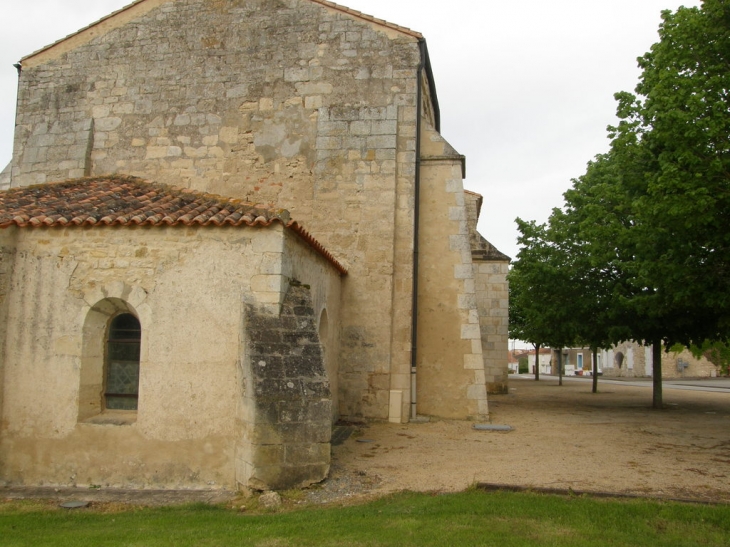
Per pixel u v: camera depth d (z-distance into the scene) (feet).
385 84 43.88
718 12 29.66
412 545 16.99
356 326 41.52
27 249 26.58
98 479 25.07
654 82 33.30
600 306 53.83
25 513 21.35
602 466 27.53
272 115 44.55
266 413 23.27
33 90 47.14
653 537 17.83
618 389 86.33
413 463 28.19
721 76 29.68
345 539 17.48
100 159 45.50
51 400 25.70
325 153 43.45
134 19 46.93
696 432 38.32
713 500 21.66
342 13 44.98
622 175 40.65
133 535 18.21
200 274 25.94
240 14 45.96
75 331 25.95
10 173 47.21
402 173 43.21
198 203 30.07
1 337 25.98
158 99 45.73
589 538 17.63
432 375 42.88
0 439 25.57
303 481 23.44
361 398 40.91
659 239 37.78
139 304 25.90
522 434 36.94
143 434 25.22
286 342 24.85
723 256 31.91
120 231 26.40
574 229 55.98
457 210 43.98
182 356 25.52
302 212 43.32
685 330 51.44
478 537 17.57
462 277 43.42
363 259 42.14
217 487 24.58
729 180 28.68
